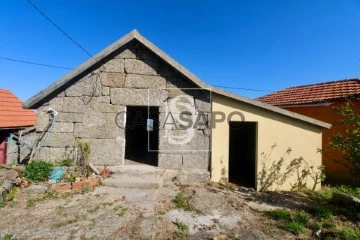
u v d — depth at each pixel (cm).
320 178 800
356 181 897
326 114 1010
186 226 479
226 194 673
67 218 480
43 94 712
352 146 619
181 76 753
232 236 458
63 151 725
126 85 741
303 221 530
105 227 452
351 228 511
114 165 738
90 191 618
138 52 745
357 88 980
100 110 736
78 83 733
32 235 419
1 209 515
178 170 742
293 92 1309
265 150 786
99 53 711
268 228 498
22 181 612
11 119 1212
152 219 489
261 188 781
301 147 798
